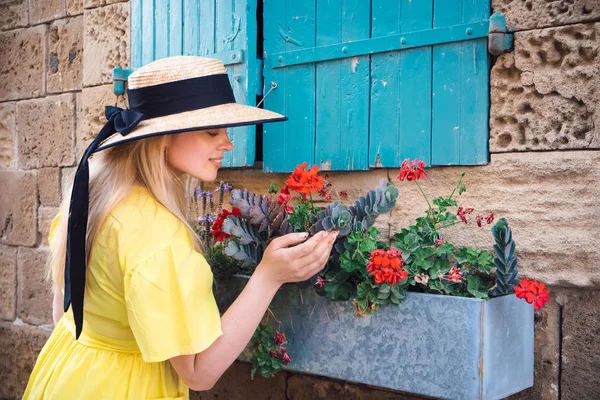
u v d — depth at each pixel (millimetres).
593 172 1944
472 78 2139
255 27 2557
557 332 2035
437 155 2201
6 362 3602
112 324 1642
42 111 3430
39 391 1732
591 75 1950
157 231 1581
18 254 3543
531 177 2049
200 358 1593
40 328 3443
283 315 2051
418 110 2234
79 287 1556
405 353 1843
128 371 1655
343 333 1948
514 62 2082
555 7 2008
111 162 1687
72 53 3303
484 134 2121
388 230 2328
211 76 1693
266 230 1955
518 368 1909
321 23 2436
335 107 2402
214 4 2613
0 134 3617
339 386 2389
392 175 2324
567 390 2018
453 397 1764
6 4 3600
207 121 1603
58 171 3369
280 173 2588
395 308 1857
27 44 3506
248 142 2520
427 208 2248
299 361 2033
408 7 2250
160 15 2799
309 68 2463
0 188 3615
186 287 1527
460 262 1989
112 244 1587
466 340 1740
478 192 2148
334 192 2441
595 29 1942
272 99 2559
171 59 1704
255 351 2068
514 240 2074
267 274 1690
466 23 2137
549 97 2031
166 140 1668
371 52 2311
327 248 1746
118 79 2934
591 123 1961
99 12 3129
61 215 1896
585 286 1961
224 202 2727
